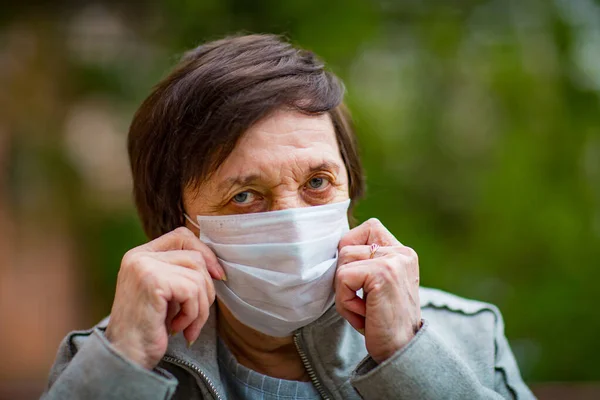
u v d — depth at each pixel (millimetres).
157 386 2197
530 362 5879
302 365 2738
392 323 2309
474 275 6117
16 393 4559
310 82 2498
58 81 6578
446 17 6379
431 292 3281
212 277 2420
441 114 6395
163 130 2572
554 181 6180
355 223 3178
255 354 2721
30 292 6562
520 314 5988
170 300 2311
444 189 6316
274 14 5754
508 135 6297
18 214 6531
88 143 6715
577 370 5859
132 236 6547
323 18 5770
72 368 2244
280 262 2408
